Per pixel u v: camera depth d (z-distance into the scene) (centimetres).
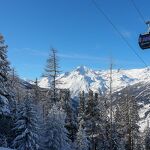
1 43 4012
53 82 5184
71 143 6619
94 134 6819
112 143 6675
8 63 4019
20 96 5912
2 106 3922
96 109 6862
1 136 4531
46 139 5650
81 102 7238
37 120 5225
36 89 6328
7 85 4206
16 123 5038
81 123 6794
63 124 5788
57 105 6206
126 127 7512
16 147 5003
